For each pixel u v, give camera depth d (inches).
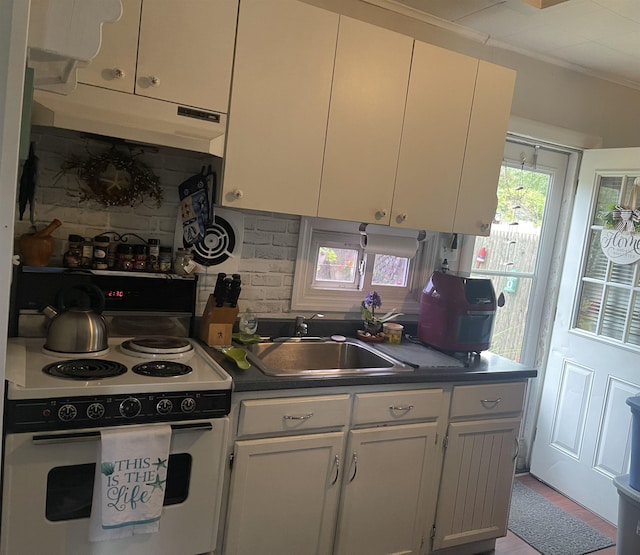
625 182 117.5
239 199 78.5
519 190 125.1
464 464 91.2
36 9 42.1
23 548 59.9
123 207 84.9
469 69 93.7
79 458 61.2
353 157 85.8
